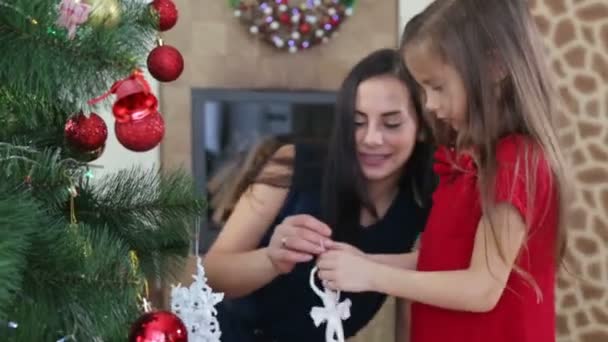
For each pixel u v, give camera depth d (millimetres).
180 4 2213
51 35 577
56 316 558
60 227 607
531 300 914
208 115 2240
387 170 1048
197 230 811
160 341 561
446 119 920
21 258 507
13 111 656
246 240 1070
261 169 1138
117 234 729
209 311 775
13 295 506
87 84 610
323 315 873
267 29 2234
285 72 2289
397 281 884
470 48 864
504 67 872
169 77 706
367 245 1097
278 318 1129
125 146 622
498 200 839
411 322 1042
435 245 949
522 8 909
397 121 1030
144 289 655
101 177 839
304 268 1087
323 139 2281
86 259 564
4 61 569
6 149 620
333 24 2268
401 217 1104
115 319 573
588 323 2330
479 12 879
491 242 855
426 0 2320
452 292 868
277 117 2277
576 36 2279
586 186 2305
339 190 1051
